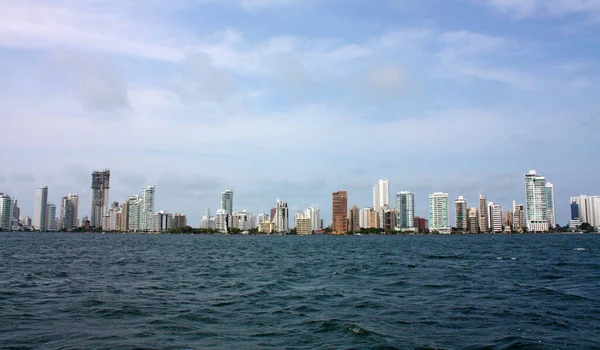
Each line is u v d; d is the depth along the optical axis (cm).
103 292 3859
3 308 3072
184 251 11781
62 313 2930
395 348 2184
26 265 6538
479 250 11925
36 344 2197
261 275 5419
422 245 16775
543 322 2717
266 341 2311
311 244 19200
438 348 2186
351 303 3381
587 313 2969
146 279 4884
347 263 7381
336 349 2178
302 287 4288
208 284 4494
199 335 2420
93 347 2152
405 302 3409
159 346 2191
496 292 3869
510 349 2172
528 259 7981
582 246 14312
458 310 3086
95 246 14238
